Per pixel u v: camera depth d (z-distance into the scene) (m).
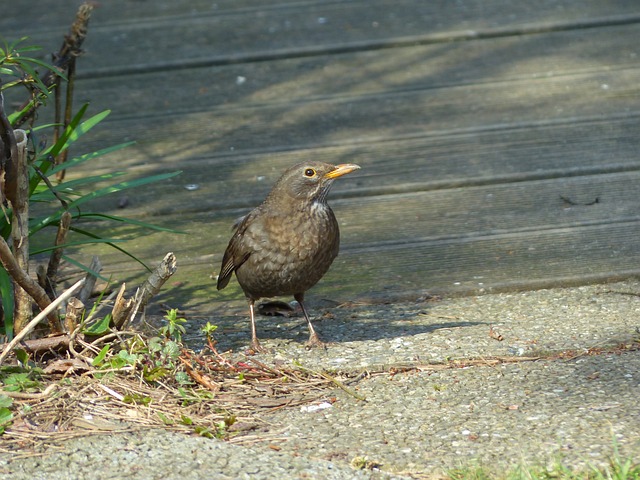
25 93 15.53
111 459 6.75
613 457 6.52
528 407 7.42
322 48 16.83
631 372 7.96
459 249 11.21
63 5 19.17
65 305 9.02
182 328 8.11
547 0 18.38
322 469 6.59
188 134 14.41
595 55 16.12
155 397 7.66
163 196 12.75
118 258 11.30
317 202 8.91
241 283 9.20
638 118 14.11
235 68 16.44
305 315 9.20
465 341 8.91
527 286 10.32
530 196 12.33
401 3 18.66
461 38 17.03
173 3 19.22
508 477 6.31
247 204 12.47
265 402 7.78
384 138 14.01
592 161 13.04
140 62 16.64
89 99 15.50
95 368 7.89
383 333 9.32
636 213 11.77
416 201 12.41
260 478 6.49
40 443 6.97
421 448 6.91
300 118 14.73
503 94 15.09
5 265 7.76
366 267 10.96
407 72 16.02
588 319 9.34
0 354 7.85
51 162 9.52
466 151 13.54
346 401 7.79
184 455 6.78
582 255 10.88
